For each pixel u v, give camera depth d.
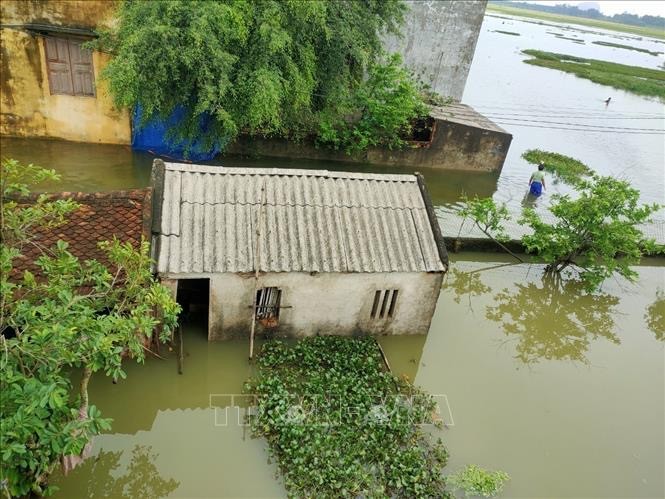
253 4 12.88
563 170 21.58
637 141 28.39
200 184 9.17
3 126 15.82
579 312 12.91
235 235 8.77
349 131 18.06
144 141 16.27
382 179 10.12
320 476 7.02
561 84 40.75
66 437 4.97
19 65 14.93
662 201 20.44
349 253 9.08
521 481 7.89
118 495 7.03
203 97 12.72
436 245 9.58
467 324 11.59
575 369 10.78
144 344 8.61
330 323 9.59
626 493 8.00
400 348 10.29
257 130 16.67
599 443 8.86
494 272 13.81
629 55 69.19
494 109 30.70
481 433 8.65
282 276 8.76
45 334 5.25
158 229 8.39
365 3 15.77
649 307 13.43
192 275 8.30
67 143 16.23
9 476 4.77
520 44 72.56
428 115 19.14
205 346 9.28
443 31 22.30
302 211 9.33
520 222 13.89
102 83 15.31
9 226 5.89
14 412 4.85
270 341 9.34
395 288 9.41
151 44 12.19
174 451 7.68
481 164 19.88
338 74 15.47
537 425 9.04
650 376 10.88
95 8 14.32
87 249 8.23
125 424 8.13
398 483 7.20
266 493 7.09
